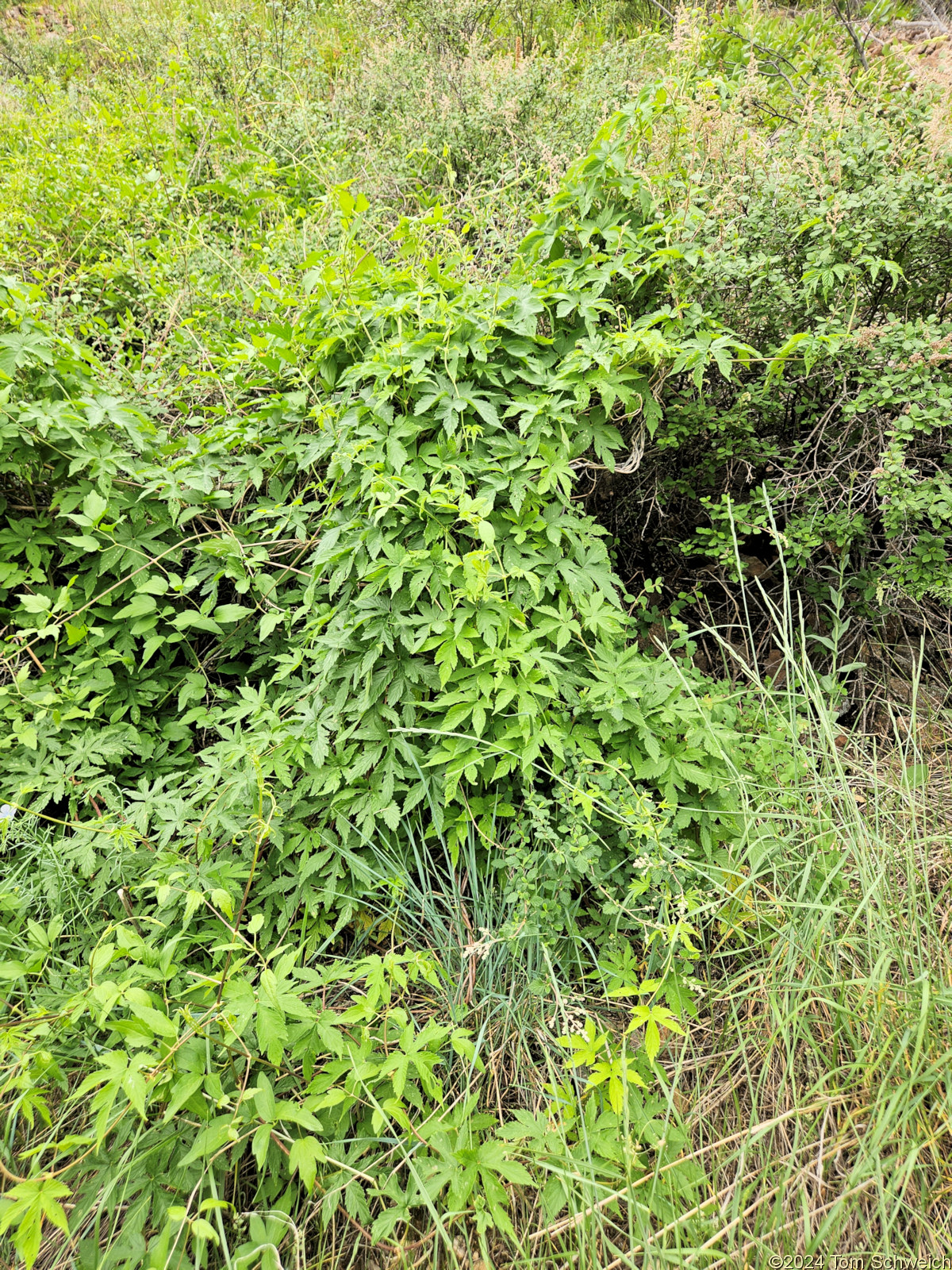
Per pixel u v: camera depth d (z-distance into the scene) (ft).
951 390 7.57
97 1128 4.05
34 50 25.34
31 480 7.94
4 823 6.61
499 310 7.54
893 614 9.92
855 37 13.50
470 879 6.85
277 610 8.01
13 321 7.72
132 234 13.62
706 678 9.05
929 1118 5.39
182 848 6.91
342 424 7.52
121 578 8.25
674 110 8.05
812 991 6.00
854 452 8.91
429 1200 4.67
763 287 8.54
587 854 6.15
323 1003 6.27
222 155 16.21
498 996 6.25
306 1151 4.52
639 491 10.09
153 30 23.11
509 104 13.29
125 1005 4.52
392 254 10.94
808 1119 5.61
